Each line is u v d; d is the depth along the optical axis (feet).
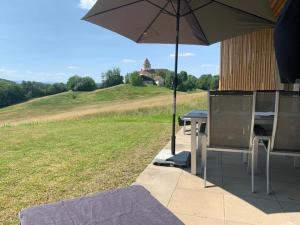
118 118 36.45
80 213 6.19
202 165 12.68
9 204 9.37
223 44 25.45
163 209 6.43
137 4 13.75
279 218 8.50
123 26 15.16
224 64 25.53
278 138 10.02
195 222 8.20
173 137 14.08
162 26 15.38
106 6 13.46
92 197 6.96
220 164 13.55
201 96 81.35
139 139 19.75
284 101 9.59
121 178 11.64
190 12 13.37
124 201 6.73
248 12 12.05
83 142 18.98
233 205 9.27
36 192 10.33
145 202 6.71
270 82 23.18
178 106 56.75
